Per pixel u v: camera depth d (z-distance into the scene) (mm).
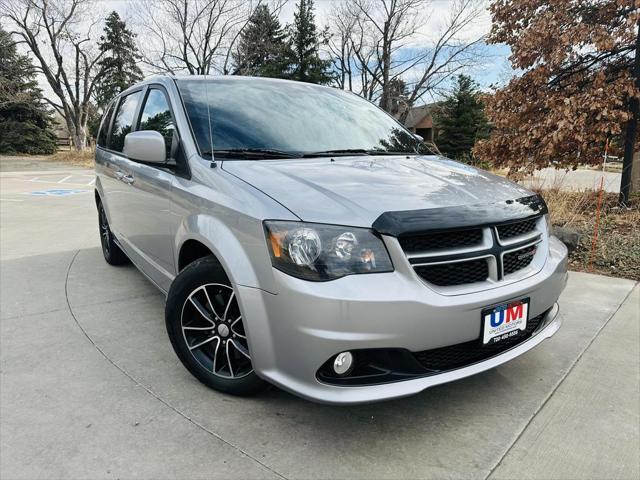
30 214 7723
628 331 3158
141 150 2574
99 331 3082
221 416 2170
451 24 25250
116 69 38500
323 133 2934
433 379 1889
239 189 2113
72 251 5215
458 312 1861
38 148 34219
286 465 1860
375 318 1753
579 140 6805
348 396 1817
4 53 31719
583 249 4980
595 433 2100
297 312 1798
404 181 2252
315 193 2006
